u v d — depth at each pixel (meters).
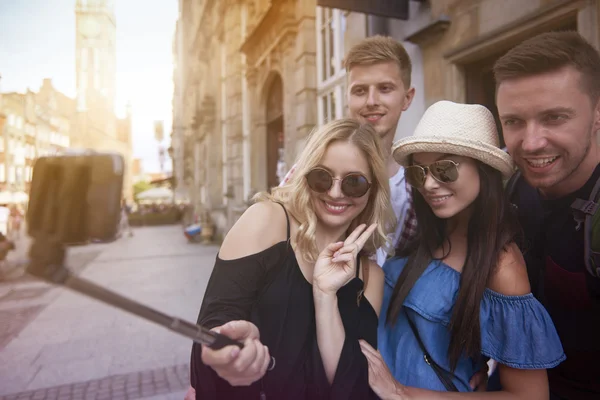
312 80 5.96
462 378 1.07
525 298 1.00
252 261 0.94
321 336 0.92
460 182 1.05
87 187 0.34
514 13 2.81
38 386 2.04
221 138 9.00
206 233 8.00
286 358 0.91
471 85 3.35
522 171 1.10
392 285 1.26
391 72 1.79
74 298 2.55
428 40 3.56
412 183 1.13
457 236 1.17
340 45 5.33
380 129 1.82
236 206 8.88
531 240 1.20
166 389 2.13
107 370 2.22
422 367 1.09
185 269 3.73
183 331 0.62
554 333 0.99
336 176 1.00
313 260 1.00
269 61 7.34
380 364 1.01
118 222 0.36
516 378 1.00
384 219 1.12
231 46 8.69
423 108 3.71
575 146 1.01
